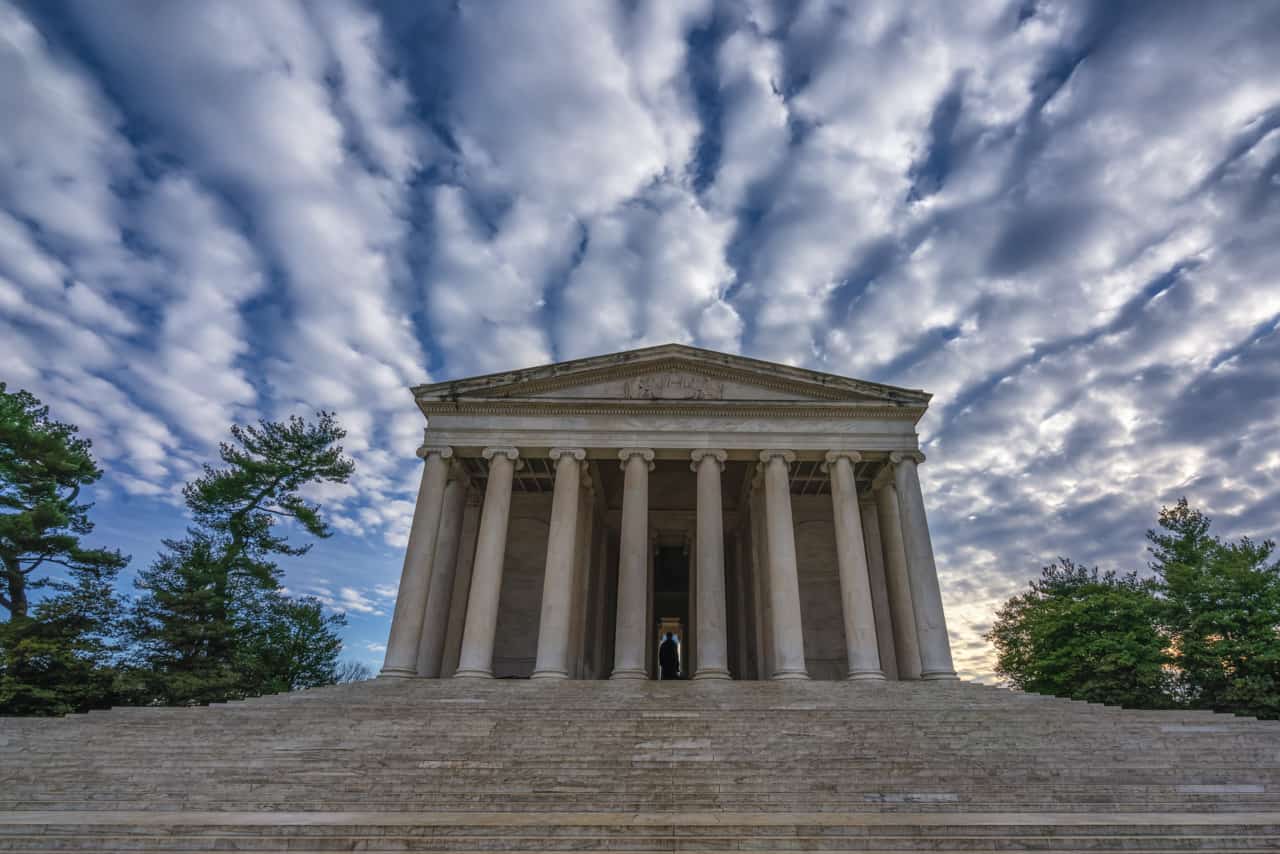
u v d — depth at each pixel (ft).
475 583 106.73
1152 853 40.86
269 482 155.22
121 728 66.59
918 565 107.34
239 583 144.25
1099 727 67.26
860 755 58.29
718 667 98.68
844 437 115.85
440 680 95.71
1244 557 145.59
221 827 43.27
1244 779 54.95
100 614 126.72
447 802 50.26
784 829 42.14
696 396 118.52
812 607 135.85
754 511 130.00
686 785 52.13
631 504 110.83
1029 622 175.11
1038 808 49.83
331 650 173.68
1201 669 139.85
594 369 119.85
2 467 126.93
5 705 112.06
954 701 84.74
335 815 46.83
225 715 71.10
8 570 122.42
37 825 43.19
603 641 138.31
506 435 116.78
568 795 50.29
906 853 40.93
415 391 118.62
